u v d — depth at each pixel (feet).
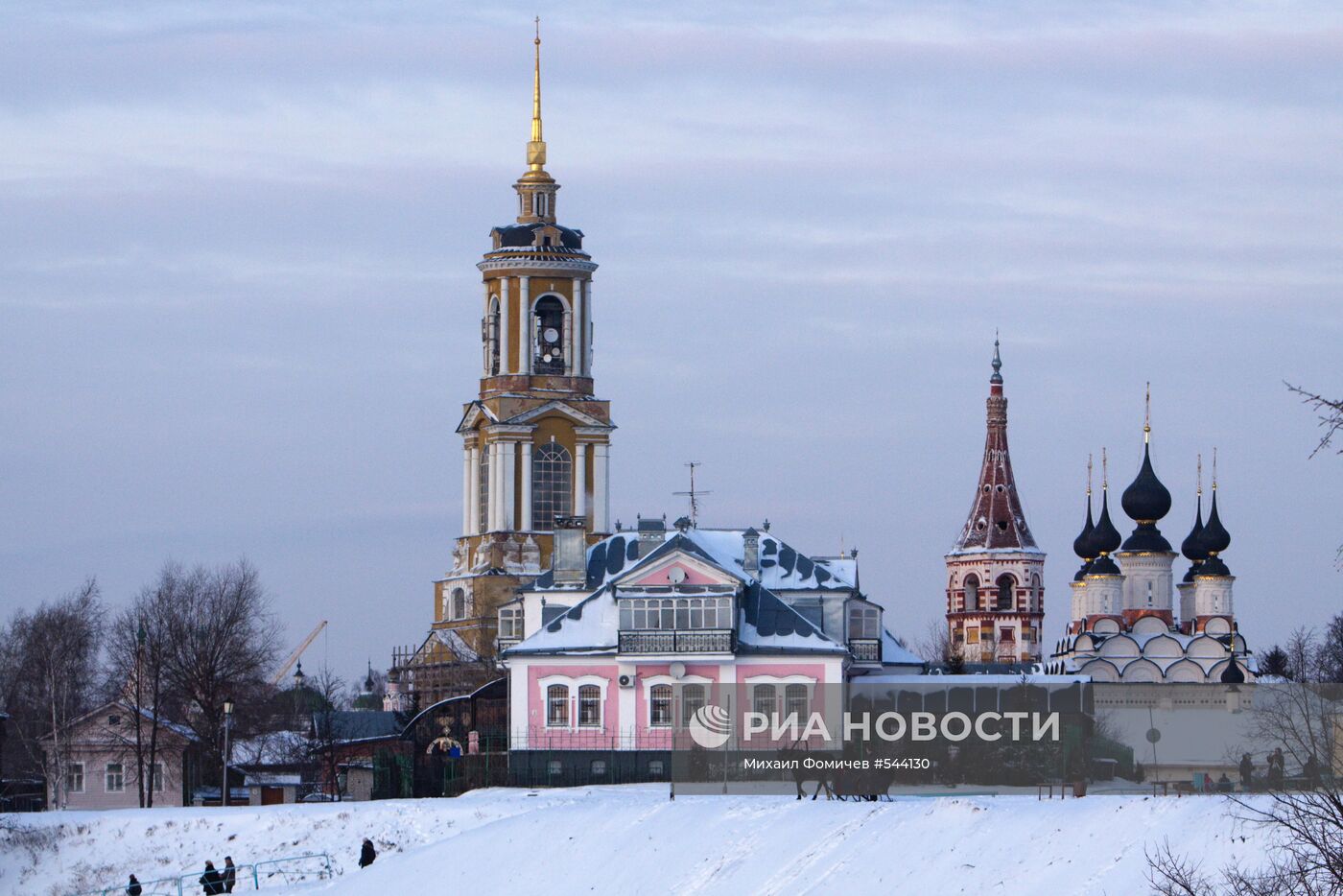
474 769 597.93
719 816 436.35
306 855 490.90
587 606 606.14
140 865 497.46
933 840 397.80
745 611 602.85
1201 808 375.25
